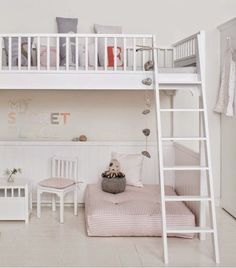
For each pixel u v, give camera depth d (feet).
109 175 15.39
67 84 12.67
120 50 15.48
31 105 17.30
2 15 16.87
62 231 13.70
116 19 17.10
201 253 11.77
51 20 16.96
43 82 12.66
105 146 17.11
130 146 17.19
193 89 12.86
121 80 12.71
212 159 17.38
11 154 16.85
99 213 13.14
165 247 11.14
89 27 17.04
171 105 17.49
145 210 13.39
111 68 13.14
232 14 17.21
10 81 12.62
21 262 11.03
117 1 17.06
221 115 17.11
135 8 17.12
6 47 15.11
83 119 17.44
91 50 15.17
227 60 16.01
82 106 17.42
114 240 12.88
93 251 11.90
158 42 17.22
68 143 16.96
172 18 17.20
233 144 15.69
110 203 14.03
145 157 17.25
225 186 16.67
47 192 15.87
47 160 16.94
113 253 11.75
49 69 12.64
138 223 13.10
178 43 15.15
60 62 15.35
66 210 16.38
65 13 16.97
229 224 14.67
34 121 17.34
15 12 16.89
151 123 17.51
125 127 17.52
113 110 17.47
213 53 17.21
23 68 12.80
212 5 17.21
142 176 17.24
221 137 17.15
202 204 12.77
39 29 16.94
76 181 16.16
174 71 12.68
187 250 12.01
